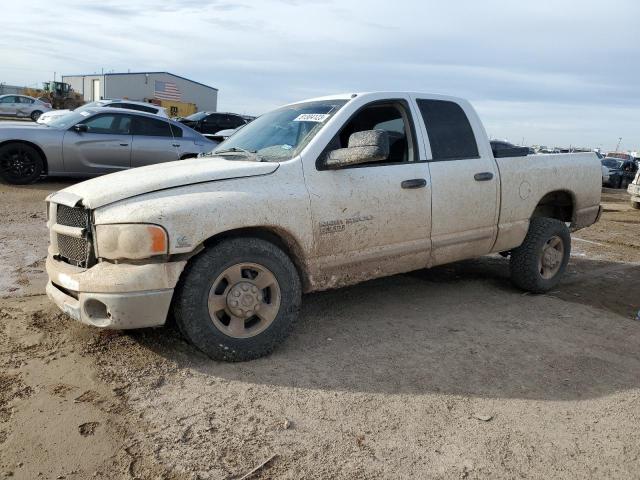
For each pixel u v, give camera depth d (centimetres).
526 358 400
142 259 336
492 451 284
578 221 604
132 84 5644
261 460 268
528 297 555
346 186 409
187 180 358
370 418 309
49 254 402
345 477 258
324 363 376
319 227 394
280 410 313
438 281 599
